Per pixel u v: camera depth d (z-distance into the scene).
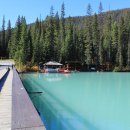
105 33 66.19
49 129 8.79
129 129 9.15
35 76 38.31
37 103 14.51
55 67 52.72
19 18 72.62
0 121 6.53
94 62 59.47
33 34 67.06
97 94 18.50
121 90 21.09
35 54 55.62
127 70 57.88
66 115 11.26
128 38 62.38
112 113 11.95
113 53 61.56
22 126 5.14
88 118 10.81
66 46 58.97
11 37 79.88
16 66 53.69
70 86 24.17
